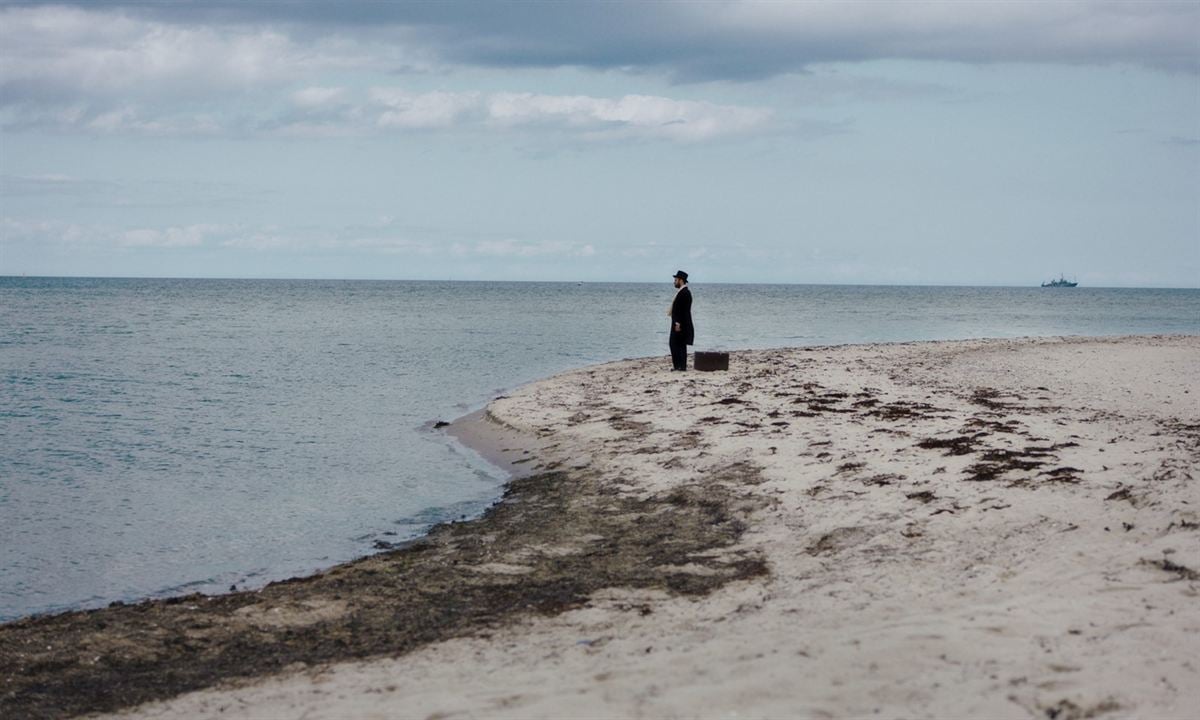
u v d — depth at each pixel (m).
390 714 5.96
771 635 7.07
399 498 14.99
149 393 28.69
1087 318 98.31
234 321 75.56
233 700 6.62
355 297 159.38
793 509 11.88
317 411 25.25
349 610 8.88
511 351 46.88
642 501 13.29
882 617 7.35
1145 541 8.72
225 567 11.31
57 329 61.44
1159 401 22.02
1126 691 5.51
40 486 15.90
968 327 77.00
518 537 11.66
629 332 65.00
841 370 30.03
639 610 8.30
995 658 6.16
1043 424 17.05
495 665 6.96
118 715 6.50
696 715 5.54
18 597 10.22
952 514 10.72
